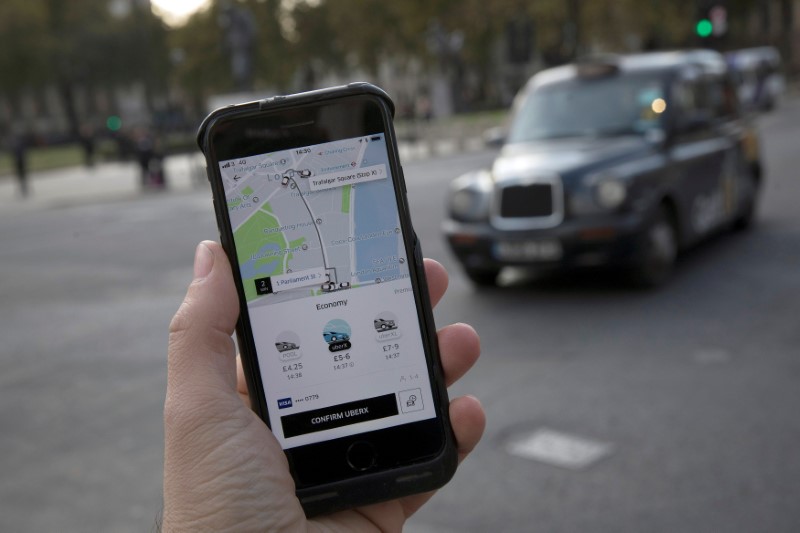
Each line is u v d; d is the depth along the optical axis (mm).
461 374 1807
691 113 9172
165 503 1450
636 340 6543
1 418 6273
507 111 58219
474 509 4188
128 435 5711
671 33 48625
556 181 7816
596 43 48500
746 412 5012
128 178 33219
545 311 7598
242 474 1442
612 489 4254
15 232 18828
